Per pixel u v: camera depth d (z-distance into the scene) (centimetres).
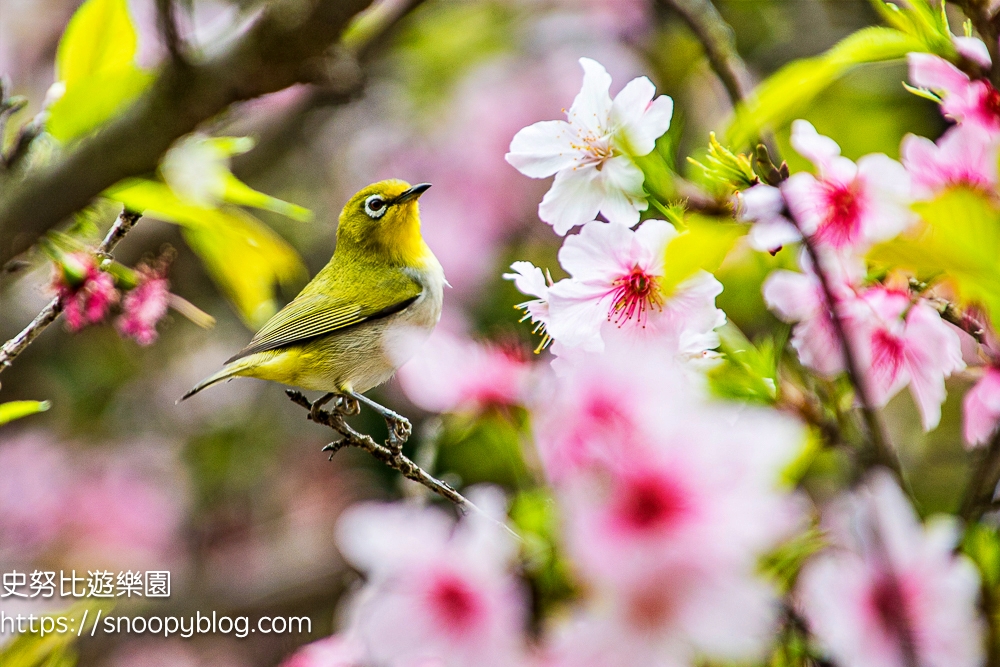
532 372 74
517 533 59
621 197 71
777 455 49
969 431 72
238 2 83
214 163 77
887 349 67
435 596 56
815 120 89
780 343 69
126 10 78
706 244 58
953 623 52
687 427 50
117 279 81
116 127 75
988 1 68
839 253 66
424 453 75
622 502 48
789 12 99
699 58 94
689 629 47
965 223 55
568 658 48
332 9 74
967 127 67
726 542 48
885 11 71
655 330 67
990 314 59
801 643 56
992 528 63
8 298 99
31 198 75
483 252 101
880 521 53
